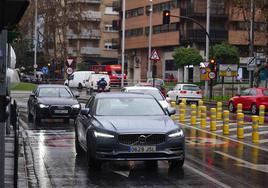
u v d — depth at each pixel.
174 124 14.02
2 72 9.01
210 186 12.01
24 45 110.25
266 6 54.03
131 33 116.50
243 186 12.02
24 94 62.19
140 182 12.44
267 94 39.28
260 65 55.44
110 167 14.48
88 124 14.48
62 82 93.56
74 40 126.12
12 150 16.75
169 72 102.38
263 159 16.33
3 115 8.50
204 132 24.92
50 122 28.88
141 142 13.28
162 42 103.06
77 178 12.92
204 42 94.12
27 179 12.40
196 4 93.56
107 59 128.00
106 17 128.00
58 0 95.00
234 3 57.44
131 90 27.06
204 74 61.22
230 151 18.12
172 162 14.26
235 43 94.88
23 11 7.52
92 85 70.31
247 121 31.94
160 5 104.56
